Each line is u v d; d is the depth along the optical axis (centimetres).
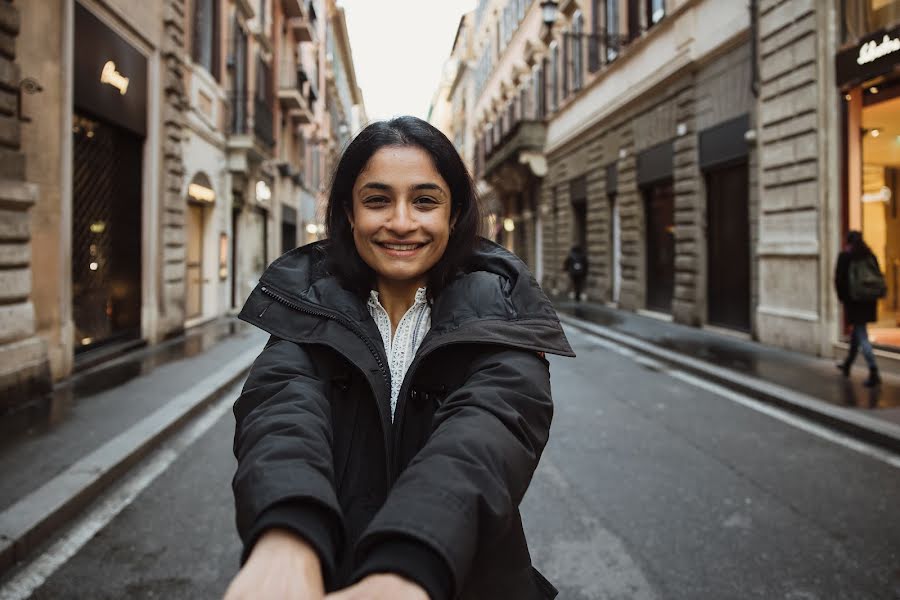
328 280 129
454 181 128
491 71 3431
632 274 1591
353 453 116
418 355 116
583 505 398
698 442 533
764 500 403
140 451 481
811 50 868
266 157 1806
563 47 2098
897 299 865
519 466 94
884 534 353
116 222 952
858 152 845
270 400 108
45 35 691
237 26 1609
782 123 941
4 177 604
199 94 1320
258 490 80
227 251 1583
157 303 1074
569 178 2083
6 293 603
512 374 109
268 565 69
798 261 924
